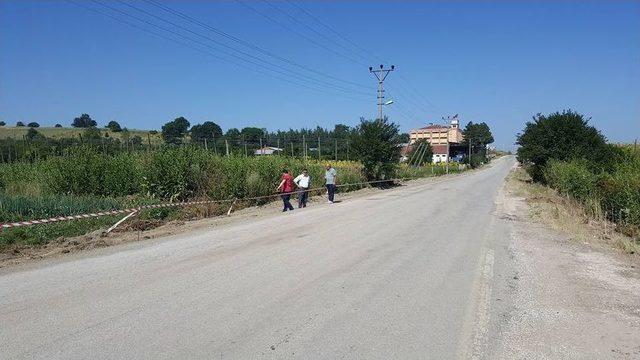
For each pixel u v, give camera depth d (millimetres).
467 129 113500
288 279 7539
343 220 14805
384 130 34156
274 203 21078
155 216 15398
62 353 4672
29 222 10414
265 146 41500
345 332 5375
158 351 4758
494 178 50281
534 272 8547
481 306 6477
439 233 12578
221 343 4988
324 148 44750
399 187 34281
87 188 17922
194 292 6770
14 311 5891
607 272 8680
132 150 22922
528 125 39250
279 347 4922
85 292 6730
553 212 17781
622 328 5828
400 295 6832
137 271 8000
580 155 33438
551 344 5289
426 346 5074
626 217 14922
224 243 10727
